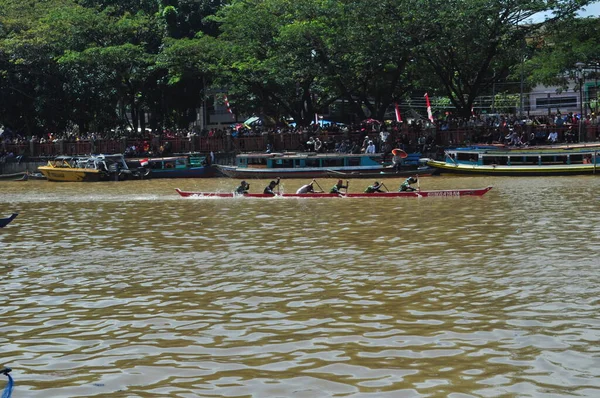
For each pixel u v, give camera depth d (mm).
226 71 54938
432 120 51281
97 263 19297
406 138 49438
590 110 59000
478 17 47875
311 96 63312
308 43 50906
